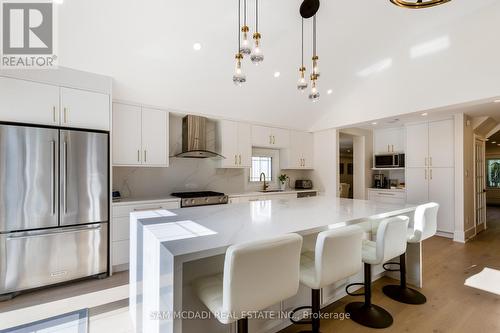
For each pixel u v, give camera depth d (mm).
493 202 8695
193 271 1434
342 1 2566
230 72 3229
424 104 3350
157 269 1281
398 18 2900
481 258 3324
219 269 1523
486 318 1975
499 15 2666
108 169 2766
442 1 1475
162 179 3844
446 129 4309
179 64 2898
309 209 2264
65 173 2473
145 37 2469
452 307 2137
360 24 2918
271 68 3361
